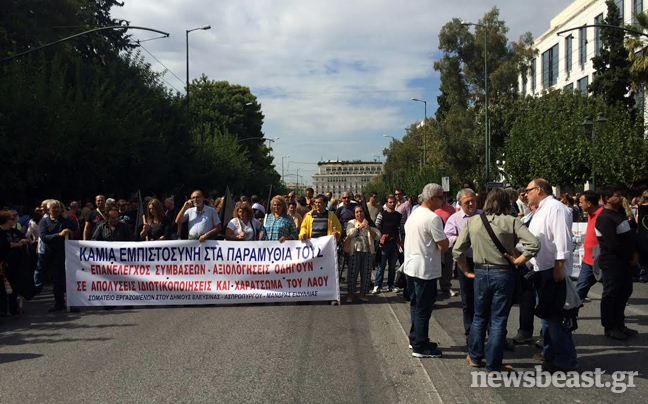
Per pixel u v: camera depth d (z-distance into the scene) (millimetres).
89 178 20391
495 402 4695
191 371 5680
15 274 8930
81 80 22750
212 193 36375
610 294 6660
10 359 6305
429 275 5918
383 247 10695
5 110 16906
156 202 10750
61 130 17797
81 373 5695
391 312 8719
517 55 45156
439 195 6031
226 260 9359
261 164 68938
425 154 60062
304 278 9406
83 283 9266
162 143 25031
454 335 7133
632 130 26156
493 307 5379
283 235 9594
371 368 5754
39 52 21906
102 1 34938
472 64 45469
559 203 5469
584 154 26719
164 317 8500
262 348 6551
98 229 9586
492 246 5301
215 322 8047
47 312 9211
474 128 44406
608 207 6684
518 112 40844
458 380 5285
